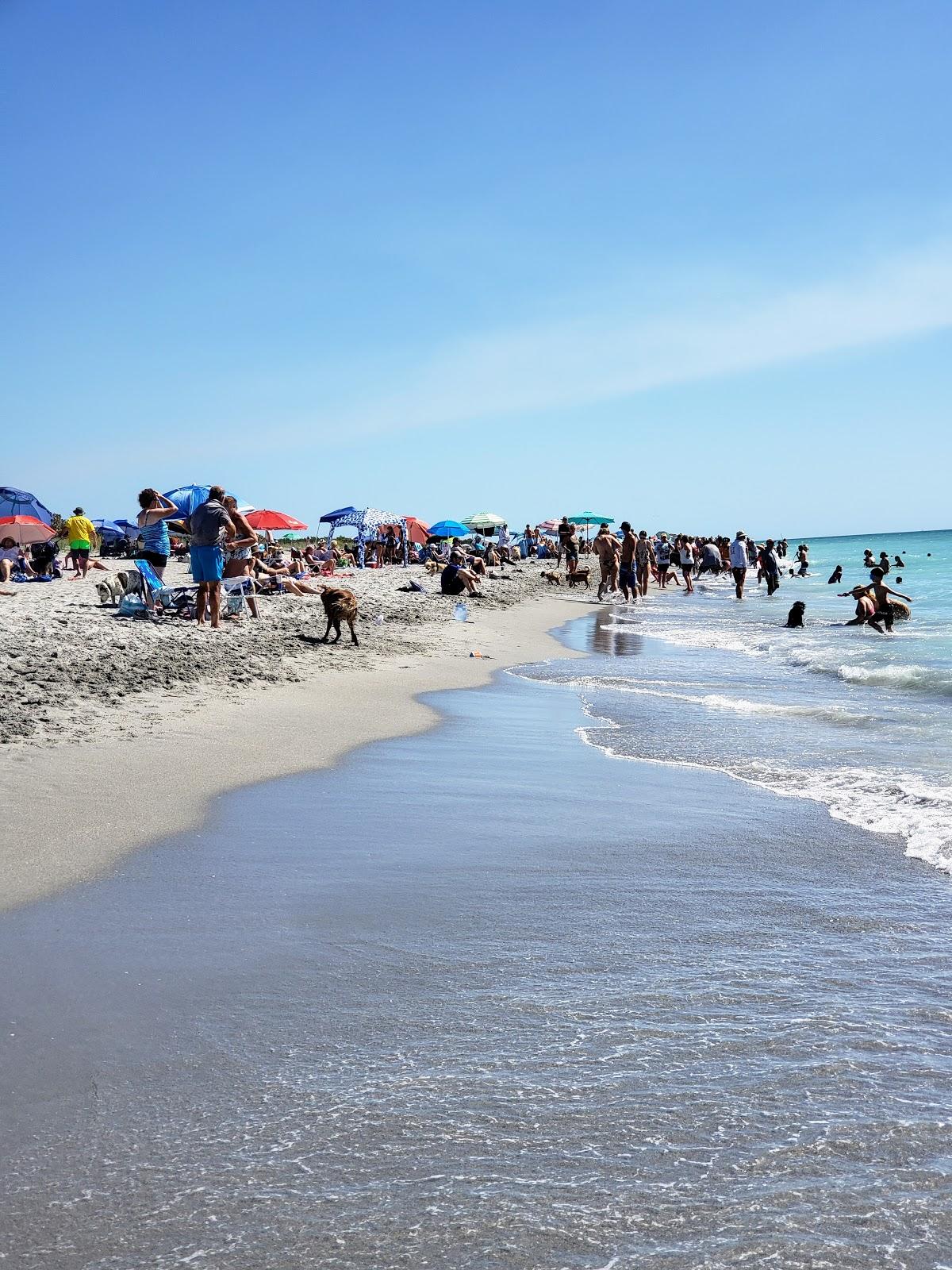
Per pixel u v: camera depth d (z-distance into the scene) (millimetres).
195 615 16141
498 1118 2580
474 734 8883
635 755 7934
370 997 3346
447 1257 2062
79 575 26109
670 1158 2385
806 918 4125
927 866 4852
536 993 3371
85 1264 2072
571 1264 2025
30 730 7723
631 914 4172
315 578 32156
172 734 8023
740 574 30281
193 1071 2859
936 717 9633
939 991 3361
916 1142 2432
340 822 5656
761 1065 2842
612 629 21750
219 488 15242
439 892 4453
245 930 3961
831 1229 2111
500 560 44094
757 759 7703
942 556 66688
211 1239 2137
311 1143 2482
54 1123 2596
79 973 3537
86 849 4992
